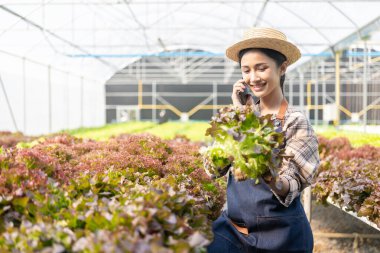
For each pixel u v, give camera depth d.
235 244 3.12
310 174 2.95
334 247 6.93
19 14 16.67
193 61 35.72
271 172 2.61
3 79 19.45
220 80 41.66
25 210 2.80
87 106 34.69
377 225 5.09
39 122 24.17
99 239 2.05
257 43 3.04
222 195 4.79
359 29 17.91
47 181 3.21
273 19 20.16
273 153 2.61
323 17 17.95
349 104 35.06
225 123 2.77
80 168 4.66
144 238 2.17
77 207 2.71
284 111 3.14
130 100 42.09
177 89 42.00
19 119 21.42
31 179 3.08
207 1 16.58
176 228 2.45
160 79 41.59
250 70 3.14
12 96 20.50
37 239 2.25
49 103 24.27
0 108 19.09
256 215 3.02
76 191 3.16
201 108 41.81
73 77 30.67
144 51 30.09
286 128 3.04
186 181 4.49
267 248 2.99
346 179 6.14
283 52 3.08
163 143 5.89
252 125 2.71
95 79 36.97
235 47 3.16
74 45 22.91
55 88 26.80
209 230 2.90
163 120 39.41
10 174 3.05
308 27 20.05
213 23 23.61
